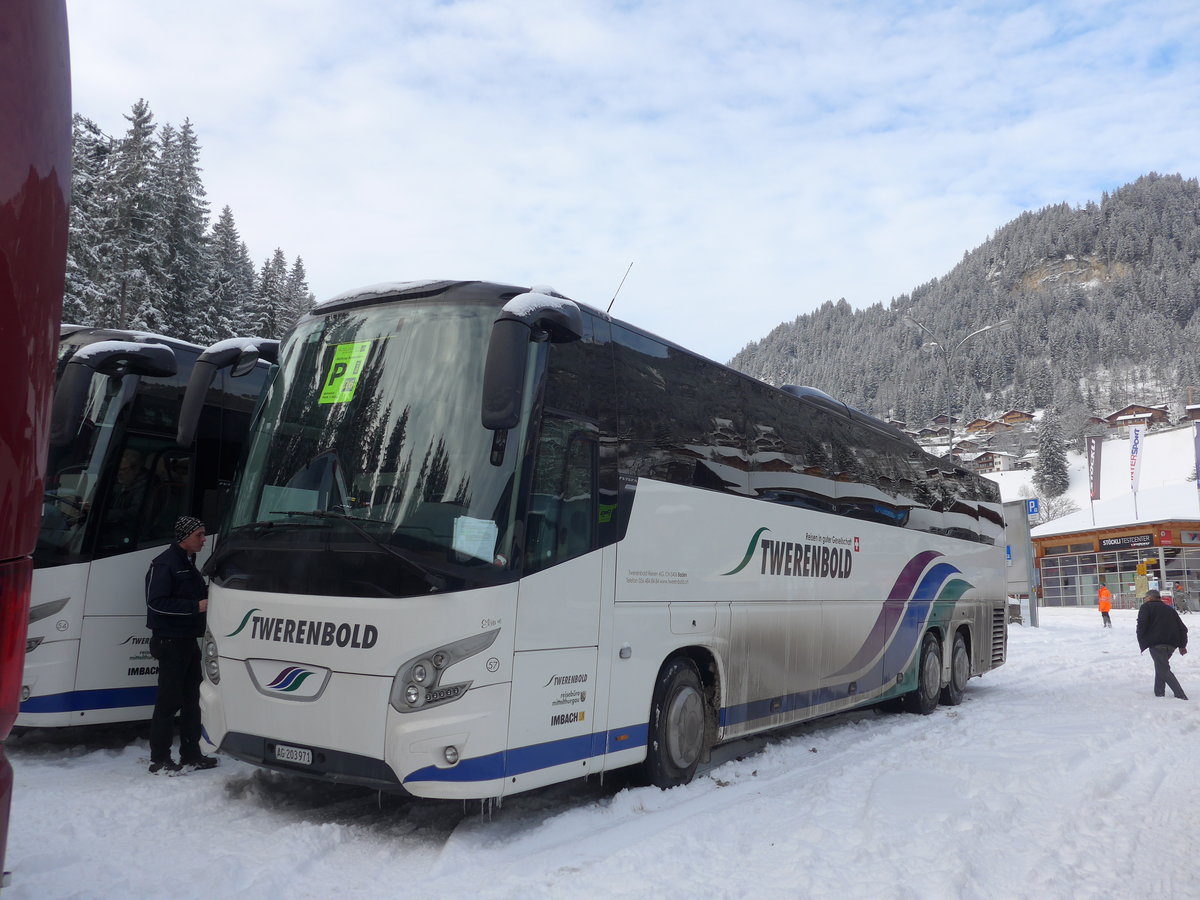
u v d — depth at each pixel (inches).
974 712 487.2
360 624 211.5
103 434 306.7
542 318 215.5
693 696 288.7
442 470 216.7
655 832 231.6
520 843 219.6
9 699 92.4
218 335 2098.9
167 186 1971.0
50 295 96.4
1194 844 233.5
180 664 278.4
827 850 218.5
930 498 508.7
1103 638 1112.2
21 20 92.0
